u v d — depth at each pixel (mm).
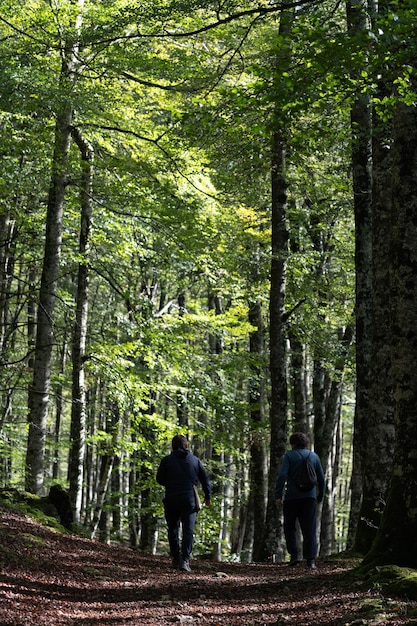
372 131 9633
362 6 7520
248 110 8148
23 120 14922
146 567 9859
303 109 7590
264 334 25156
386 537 7277
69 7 14156
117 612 6461
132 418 17734
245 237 17703
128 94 16328
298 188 17375
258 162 12320
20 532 9797
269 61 11609
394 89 7578
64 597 6895
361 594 6418
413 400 7191
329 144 10258
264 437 18531
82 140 16594
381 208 10016
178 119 8656
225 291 19469
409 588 6129
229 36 13953
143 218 17094
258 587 7973
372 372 10047
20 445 26578
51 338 15914
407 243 7309
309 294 17344
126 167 15016
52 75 14609
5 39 13977
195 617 6203
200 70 12859
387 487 9945
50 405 34344
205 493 10000
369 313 11695
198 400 18016
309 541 9930
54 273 15922
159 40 14750
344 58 6953
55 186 15906
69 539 10828
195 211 15266
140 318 17562
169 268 18672
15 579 7211
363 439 11555
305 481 9945
